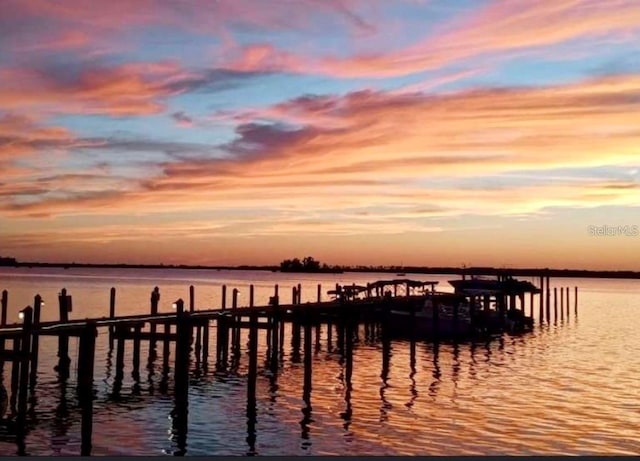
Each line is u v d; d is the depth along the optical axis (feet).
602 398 107.34
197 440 79.71
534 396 108.47
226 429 84.58
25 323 83.25
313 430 84.99
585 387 117.19
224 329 137.69
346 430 85.30
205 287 483.10
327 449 77.25
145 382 113.91
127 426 84.84
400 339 189.26
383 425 87.97
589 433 85.56
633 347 176.04
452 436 83.30
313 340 188.55
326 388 112.16
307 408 96.63
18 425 81.92
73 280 599.57
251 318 97.04
